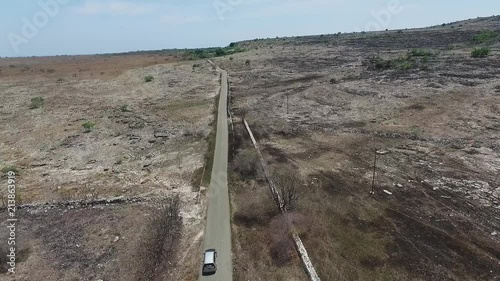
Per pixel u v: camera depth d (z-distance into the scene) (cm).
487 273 2288
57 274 2427
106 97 8188
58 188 3684
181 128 5503
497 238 2598
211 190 3475
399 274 2316
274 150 4419
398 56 10419
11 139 5328
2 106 7531
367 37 17712
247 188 3469
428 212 2961
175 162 4241
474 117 5041
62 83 10319
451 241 2598
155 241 2677
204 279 2334
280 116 5834
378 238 2672
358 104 6203
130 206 3266
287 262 2461
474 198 3108
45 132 5603
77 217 3108
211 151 4466
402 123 5097
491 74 7069
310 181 3584
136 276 2378
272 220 2925
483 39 11769
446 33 15238
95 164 4300
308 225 2838
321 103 6494
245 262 2473
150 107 6969
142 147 4791
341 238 2686
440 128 4788
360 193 3316
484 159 3812
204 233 2805
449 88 6462
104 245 2712
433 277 2278
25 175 4031
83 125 5747
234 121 5656
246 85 8531
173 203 3186
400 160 3944
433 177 3519
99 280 2358
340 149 4356
